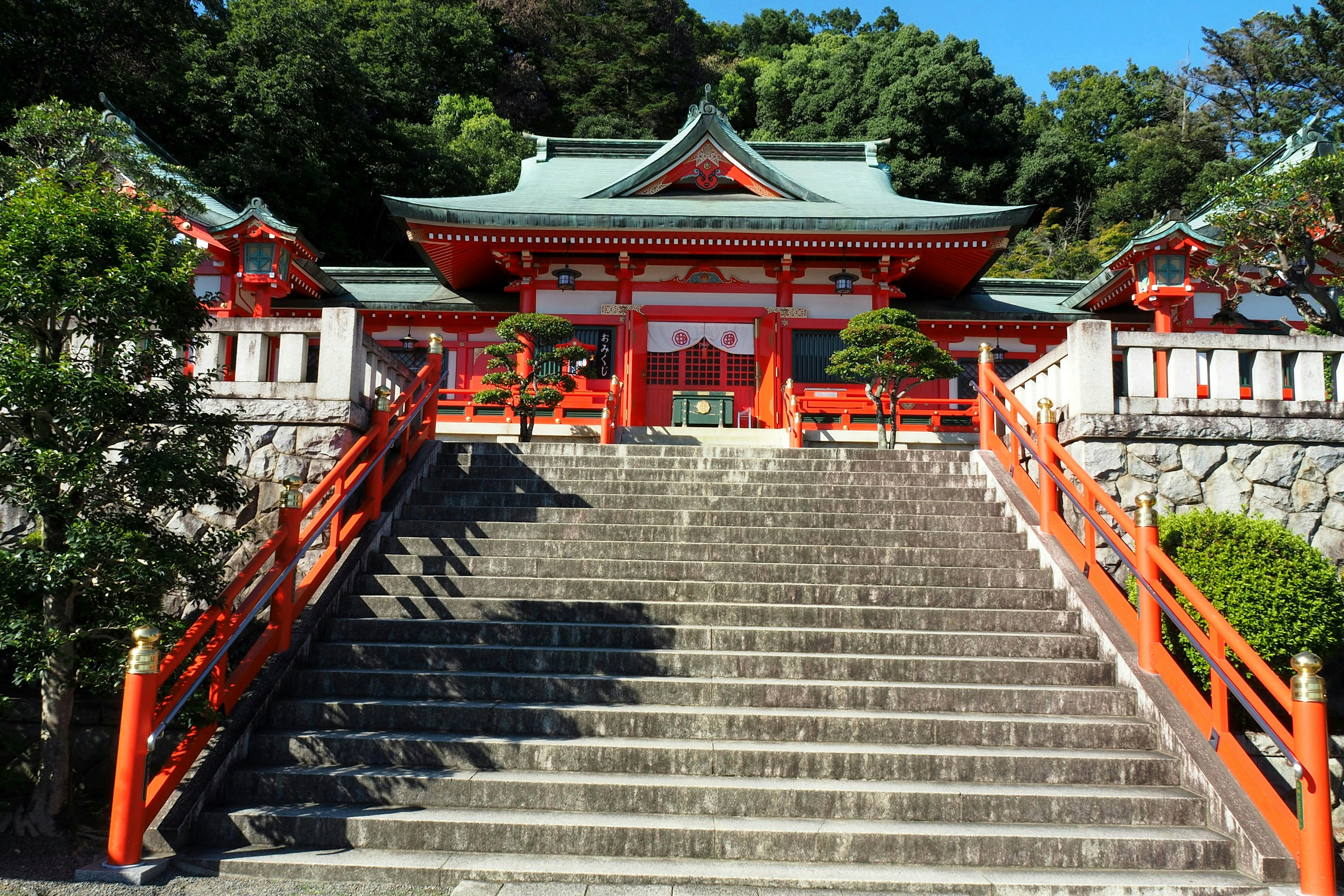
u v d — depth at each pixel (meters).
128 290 4.79
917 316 16.92
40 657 4.78
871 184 19.47
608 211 16.12
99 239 4.87
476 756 5.18
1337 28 38.28
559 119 43.03
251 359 7.40
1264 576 5.88
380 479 7.53
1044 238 35.28
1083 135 44.44
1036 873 4.41
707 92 17.20
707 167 17.22
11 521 6.74
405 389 9.22
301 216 26.20
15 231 4.67
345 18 38.72
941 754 5.11
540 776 5.01
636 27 43.50
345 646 6.05
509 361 12.88
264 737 5.23
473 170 32.59
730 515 7.96
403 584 6.88
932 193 36.69
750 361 16.53
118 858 4.30
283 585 5.91
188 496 5.15
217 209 15.30
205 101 24.72
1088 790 4.94
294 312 16.92
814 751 5.09
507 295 18.53
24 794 5.52
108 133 9.04
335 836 4.62
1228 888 4.26
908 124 36.69
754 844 4.52
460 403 15.68
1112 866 4.51
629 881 4.27
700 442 14.40
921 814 4.79
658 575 7.19
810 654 6.19
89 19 22.30
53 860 4.62
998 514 8.02
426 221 14.89
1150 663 5.73
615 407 13.78
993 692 5.70
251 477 7.07
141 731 4.39
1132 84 48.94
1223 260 11.68
